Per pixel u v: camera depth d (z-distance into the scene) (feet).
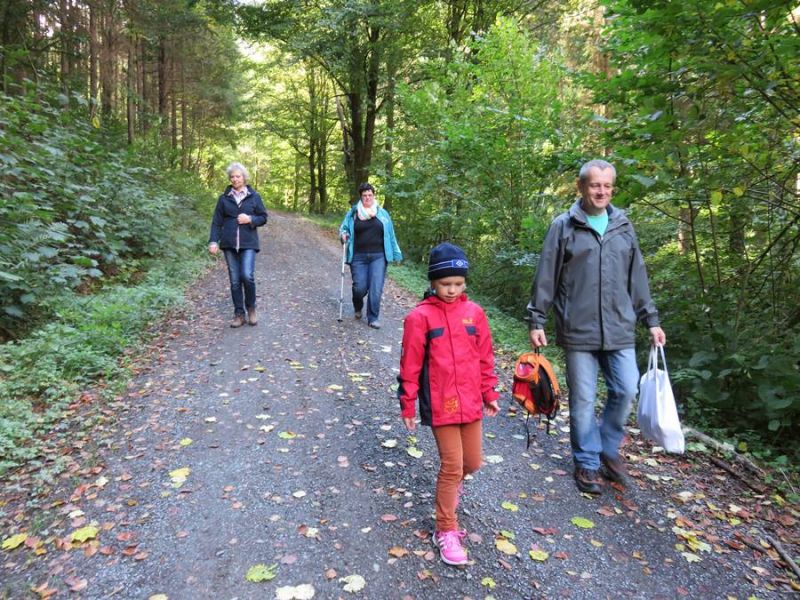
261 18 53.36
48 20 39.24
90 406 13.39
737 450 12.69
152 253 30.22
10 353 14.90
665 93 14.71
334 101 98.68
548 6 47.09
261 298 26.71
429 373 8.46
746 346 14.20
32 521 8.95
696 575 8.29
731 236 17.47
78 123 29.17
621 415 10.53
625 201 15.26
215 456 11.38
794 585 8.13
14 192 18.89
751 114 14.64
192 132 90.99
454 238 38.93
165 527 8.93
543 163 23.07
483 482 10.77
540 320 10.48
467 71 34.94
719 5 11.55
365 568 8.11
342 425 13.12
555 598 7.67
